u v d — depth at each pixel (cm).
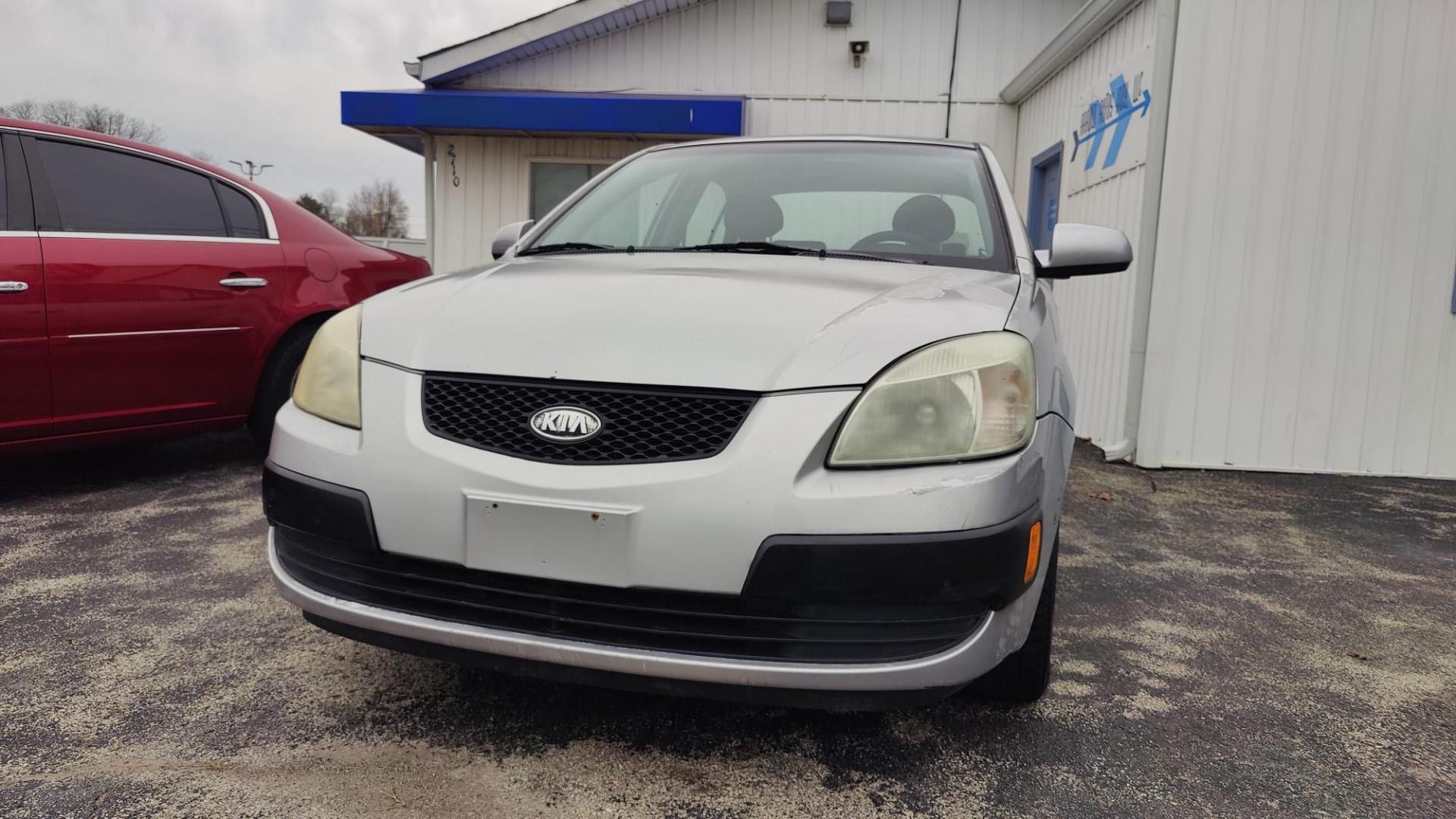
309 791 167
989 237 243
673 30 871
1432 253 480
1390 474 494
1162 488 454
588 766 179
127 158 368
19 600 258
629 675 157
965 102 865
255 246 398
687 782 174
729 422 154
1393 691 226
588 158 886
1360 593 302
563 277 202
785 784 174
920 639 154
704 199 271
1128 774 182
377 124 834
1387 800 175
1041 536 165
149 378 363
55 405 339
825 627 152
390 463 165
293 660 223
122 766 174
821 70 870
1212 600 291
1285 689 225
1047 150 735
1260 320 488
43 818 156
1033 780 178
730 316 169
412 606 169
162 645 230
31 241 332
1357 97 473
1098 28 589
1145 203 490
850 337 162
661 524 151
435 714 198
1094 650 246
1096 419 571
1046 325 205
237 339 389
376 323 186
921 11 859
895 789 174
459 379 168
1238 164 478
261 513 353
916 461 153
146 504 361
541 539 156
